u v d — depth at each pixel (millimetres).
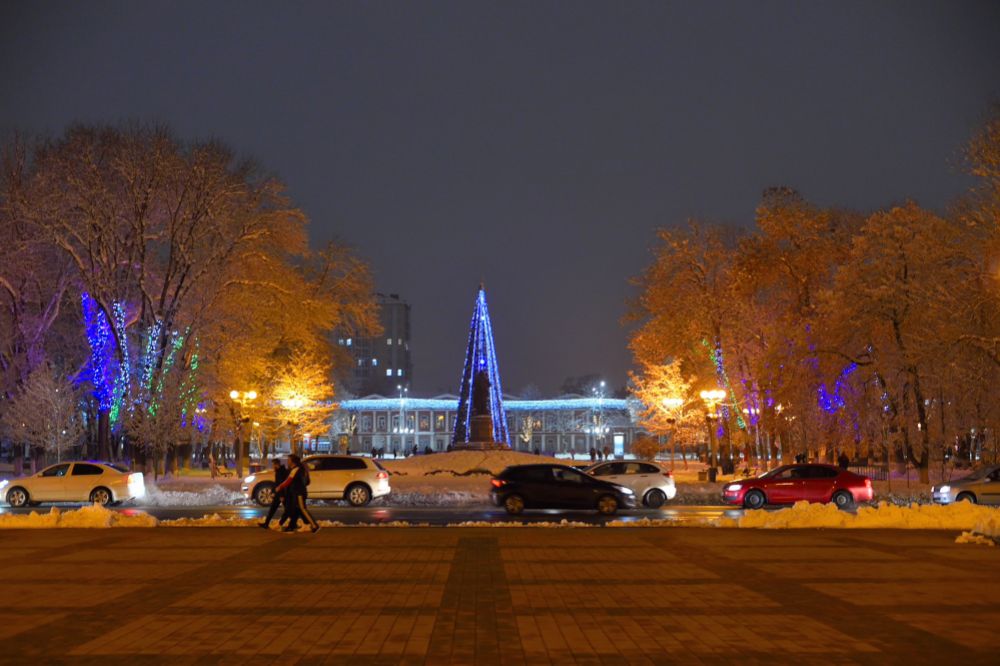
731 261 57375
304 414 63219
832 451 58406
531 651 10688
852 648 10805
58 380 56906
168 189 47625
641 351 60312
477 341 74062
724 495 35188
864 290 46719
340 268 62469
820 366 49781
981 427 49094
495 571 16641
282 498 23703
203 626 12031
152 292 52312
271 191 50719
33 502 36156
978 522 22141
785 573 16328
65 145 48500
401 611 12992
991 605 13344
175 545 20562
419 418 156000
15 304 54469
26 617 12625
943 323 43375
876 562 17672
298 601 13750
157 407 46906
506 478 32094
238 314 53031
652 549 19766
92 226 46969
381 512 32656
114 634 11586
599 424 154750
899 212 47438
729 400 59344
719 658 10367
